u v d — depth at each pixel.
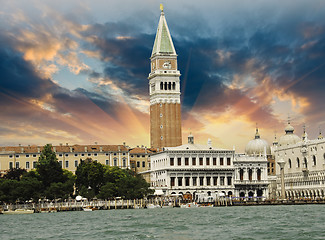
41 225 138.00
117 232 113.75
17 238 109.31
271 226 118.75
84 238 105.88
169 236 104.81
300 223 124.12
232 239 99.19
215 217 147.88
